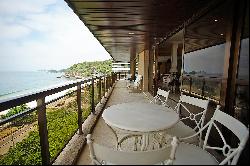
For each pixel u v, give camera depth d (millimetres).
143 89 10430
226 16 2387
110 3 2951
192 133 2305
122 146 2869
